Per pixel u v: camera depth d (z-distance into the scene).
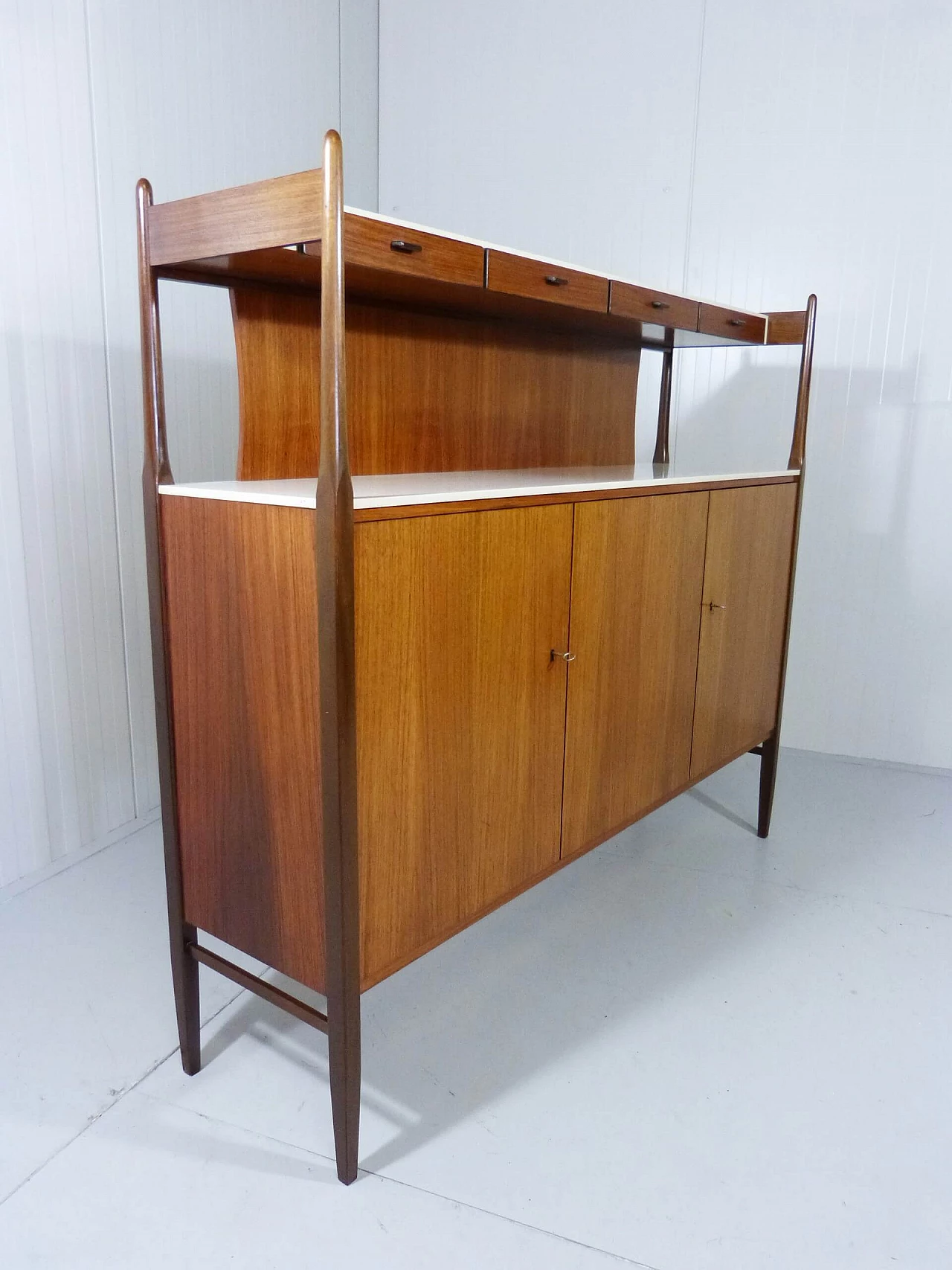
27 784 2.43
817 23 3.10
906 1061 1.88
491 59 3.50
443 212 3.68
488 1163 1.60
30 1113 1.69
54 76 2.30
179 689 1.67
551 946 2.27
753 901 2.49
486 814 1.75
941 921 2.41
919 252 3.11
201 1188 1.54
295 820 1.51
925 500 3.22
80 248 2.41
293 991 2.07
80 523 2.50
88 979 2.08
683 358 3.46
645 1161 1.62
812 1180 1.58
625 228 3.45
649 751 2.26
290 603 1.43
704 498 2.29
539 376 2.58
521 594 1.74
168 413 2.74
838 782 3.29
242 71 2.90
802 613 3.45
